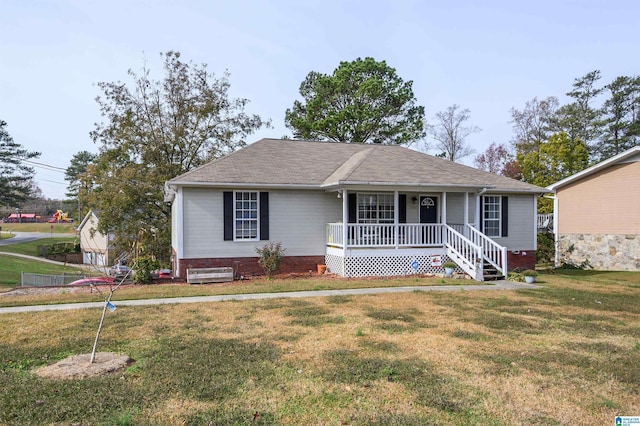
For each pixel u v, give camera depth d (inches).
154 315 351.9
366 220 682.2
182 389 192.5
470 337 280.8
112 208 919.0
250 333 292.0
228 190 614.5
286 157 715.4
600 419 167.2
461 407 176.1
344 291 480.1
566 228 842.8
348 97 1477.6
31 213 3873.0
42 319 337.7
